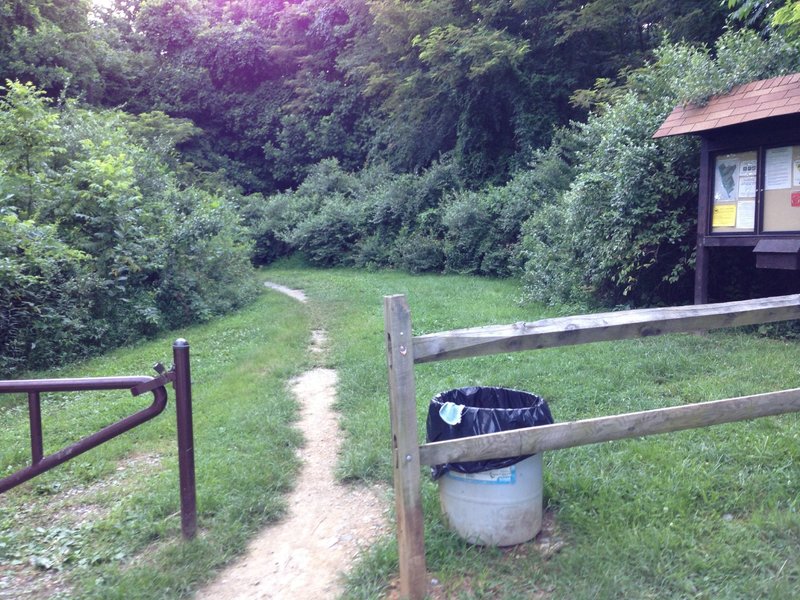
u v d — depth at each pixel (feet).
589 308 34.63
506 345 9.95
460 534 11.48
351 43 111.65
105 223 40.34
